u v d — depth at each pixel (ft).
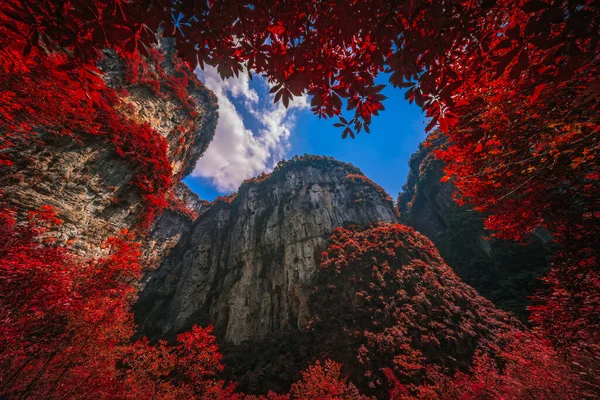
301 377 76.07
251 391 78.18
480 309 92.17
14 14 4.09
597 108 8.63
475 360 67.72
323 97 6.51
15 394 21.57
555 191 14.39
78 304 23.54
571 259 14.99
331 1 5.65
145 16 4.58
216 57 5.85
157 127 97.45
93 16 4.27
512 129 12.00
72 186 57.00
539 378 36.76
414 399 57.52
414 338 76.64
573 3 3.78
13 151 47.01
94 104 5.23
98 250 58.54
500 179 13.58
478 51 5.50
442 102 5.50
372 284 98.48
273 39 6.43
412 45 5.00
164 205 84.38
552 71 4.77
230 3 5.14
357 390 62.64
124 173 70.85
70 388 25.45
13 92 19.83
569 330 16.51
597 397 26.61
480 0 4.65
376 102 6.27
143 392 43.29
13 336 18.94
